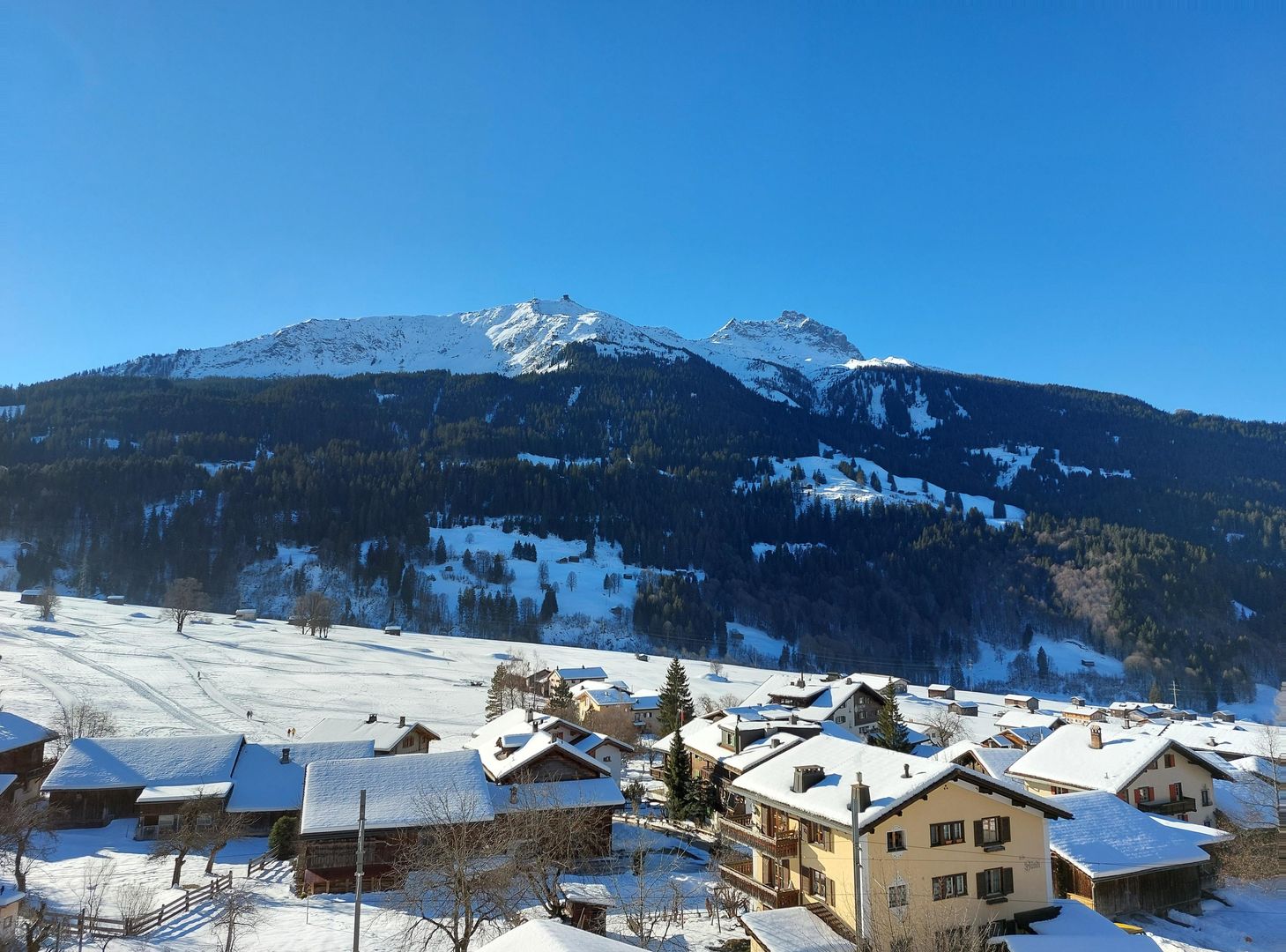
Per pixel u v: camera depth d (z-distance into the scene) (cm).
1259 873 4441
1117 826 4197
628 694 11581
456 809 4653
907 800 3275
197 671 12425
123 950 3475
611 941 2112
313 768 5172
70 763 6156
